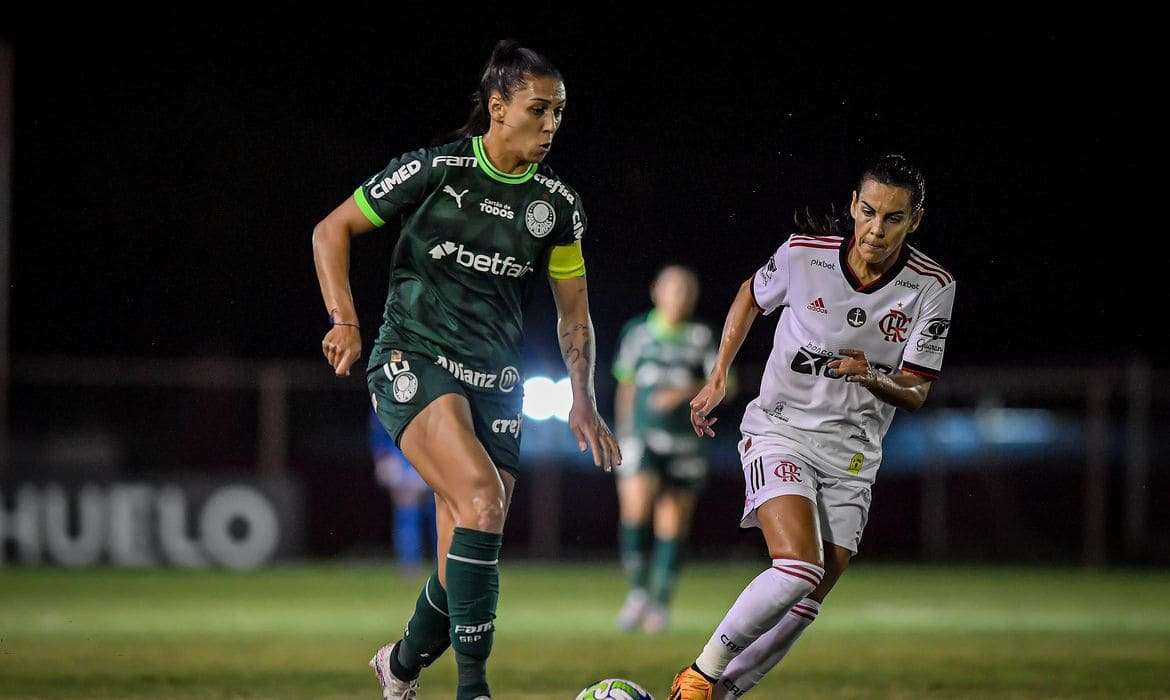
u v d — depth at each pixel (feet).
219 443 230.27
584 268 68.23
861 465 67.36
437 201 63.98
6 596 154.30
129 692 79.00
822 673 90.22
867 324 66.18
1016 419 240.32
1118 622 132.57
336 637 112.57
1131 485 232.73
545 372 277.23
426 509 211.61
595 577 200.95
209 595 158.40
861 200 63.10
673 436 125.39
